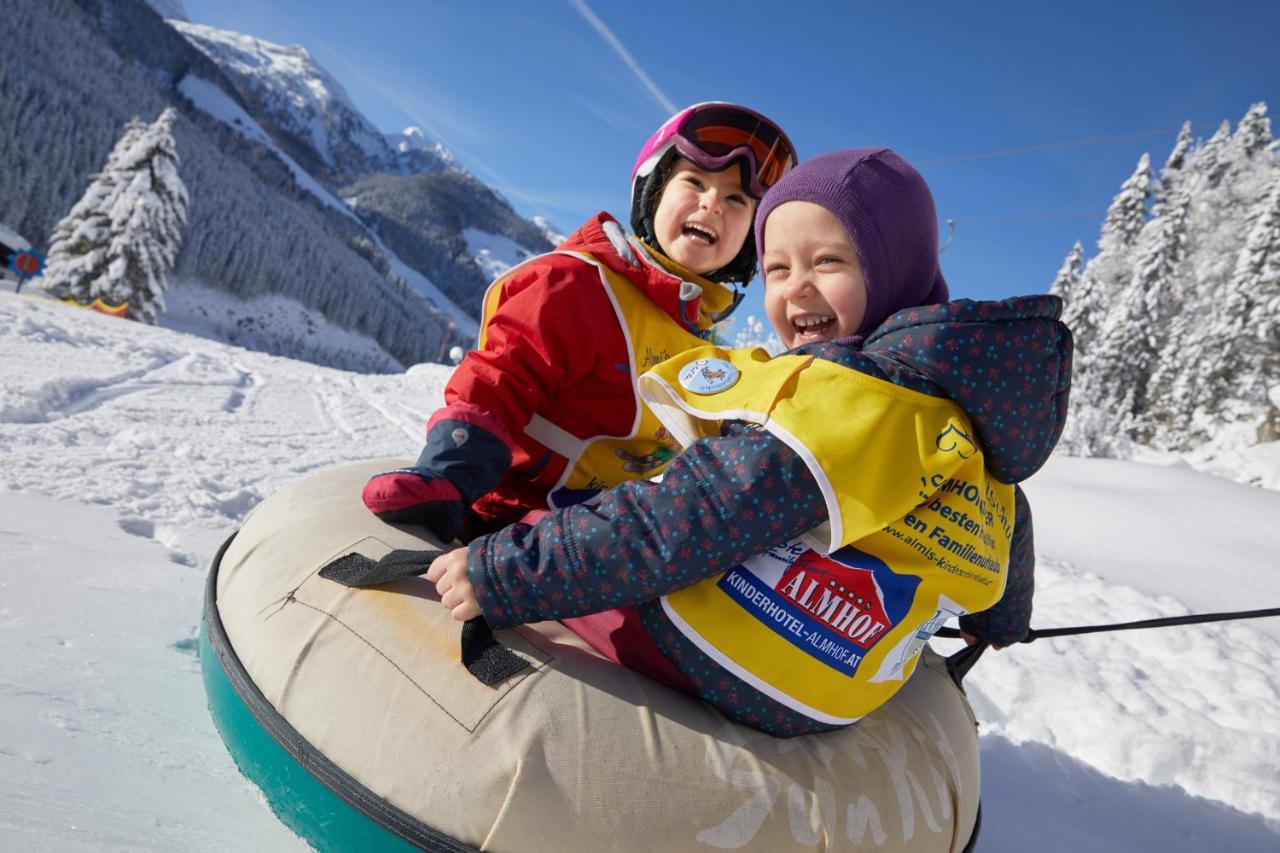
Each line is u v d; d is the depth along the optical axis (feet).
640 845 3.87
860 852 4.19
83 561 7.79
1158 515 25.68
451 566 4.51
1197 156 133.69
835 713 4.50
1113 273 123.03
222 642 5.12
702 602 4.38
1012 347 4.17
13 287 102.17
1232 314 104.99
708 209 6.79
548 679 4.30
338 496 6.03
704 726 4.34
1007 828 6.77
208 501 11.85
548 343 6.21
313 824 4.28
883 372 4.14
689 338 6.84
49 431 14.60
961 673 6.37
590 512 4.31
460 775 3.96
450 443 5.64
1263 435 100.73
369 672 4.36
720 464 4.10
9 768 4.12
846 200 4.51
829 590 4.28
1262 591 19.57
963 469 4.28
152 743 4.91
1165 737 8.70
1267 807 7.91
